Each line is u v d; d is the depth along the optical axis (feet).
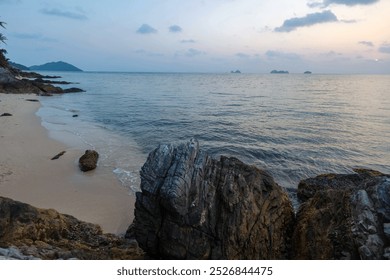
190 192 31.63
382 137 95.45
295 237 32.50
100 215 44.39
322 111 148.87
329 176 52.21
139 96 224.94
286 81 510.58
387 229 26.78
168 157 33.83
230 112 144.66
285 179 61.26
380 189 29.40
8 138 78.64
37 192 50.39
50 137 82.79
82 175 58.08
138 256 31.65
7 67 257.34
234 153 77.82
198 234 30.32
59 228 34.47
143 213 32.04
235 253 29.76
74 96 207.92
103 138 87.45
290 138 92.89
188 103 182.29
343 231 28.55
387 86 379.35
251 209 31.63
